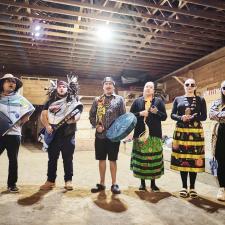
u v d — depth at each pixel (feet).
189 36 26.05
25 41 27.50
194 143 11.14
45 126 11.59
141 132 11.76
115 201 10.25
